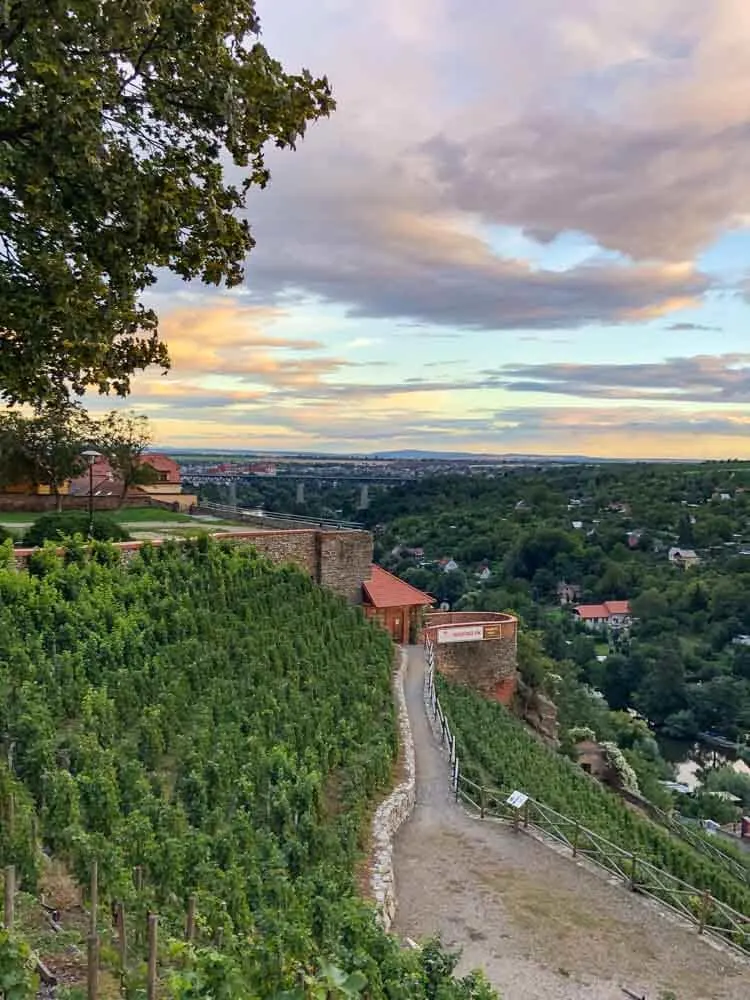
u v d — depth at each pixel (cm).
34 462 4078
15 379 1163
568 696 5891
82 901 1051
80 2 884
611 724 6981
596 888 1784
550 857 1938
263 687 2095
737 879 3481
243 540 3369
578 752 4719
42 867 1102
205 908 1098
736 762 8406
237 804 1548
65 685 1716
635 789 4544
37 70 895
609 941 1548
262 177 1303
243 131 1218
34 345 1089
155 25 997
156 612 2231
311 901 1197
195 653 2119
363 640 3216
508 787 2495
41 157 941
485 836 2038
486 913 1627
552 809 2380
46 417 3984
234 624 2444
